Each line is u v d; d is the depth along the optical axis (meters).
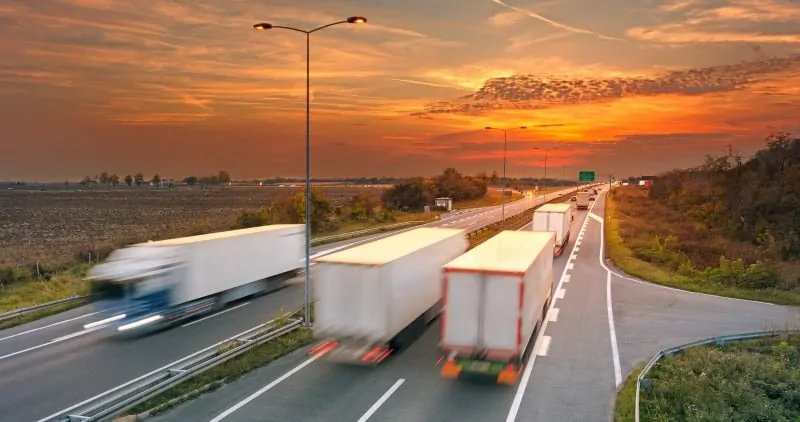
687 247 42.94
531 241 20.19
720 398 14.32
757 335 20.25
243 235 23.83
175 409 12.66
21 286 27.14
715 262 37.47
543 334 19.45
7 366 15.64
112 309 18.81
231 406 12.86
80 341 18.20
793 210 49.62
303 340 18.06
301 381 14.58
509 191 157.25
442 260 21.23
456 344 14.45
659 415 12.70
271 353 16.62
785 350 18.58
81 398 13.26
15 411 12.50
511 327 14.12
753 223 51.72
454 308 14.47
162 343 17.89
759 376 16.34
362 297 15.52
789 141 59.78
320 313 15.80
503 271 14.17
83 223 66.00
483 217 74.25
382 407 12.88
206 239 21.75
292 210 52.75
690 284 29.36
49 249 43.12
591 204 100.81
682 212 72.88
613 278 31.05
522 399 13.48
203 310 21.42
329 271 15.71
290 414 12.43
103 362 15.97
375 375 15.09
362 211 66.31
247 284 24.12
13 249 43.38
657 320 22.03
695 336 19.88
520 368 15.69
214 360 14.92
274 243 26.17
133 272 19.05
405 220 68.81
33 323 20.75
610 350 17.77
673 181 101.94
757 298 26.61
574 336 19.33
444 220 69.81
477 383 14.55
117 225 63.34
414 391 13.93
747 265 35.44
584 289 27.84
